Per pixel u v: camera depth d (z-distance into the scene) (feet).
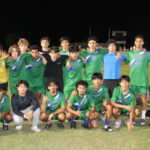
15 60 14.35
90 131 12.13
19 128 12.25
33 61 14.40
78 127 12.78
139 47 14.01
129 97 12.71
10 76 14.79
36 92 15.03
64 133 11.82
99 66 15.10
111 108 12.12
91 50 15.07
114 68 14.69
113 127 12.81
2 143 10.56
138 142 10.69
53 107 12.95
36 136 11.40
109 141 10.80
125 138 11.17
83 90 12.20
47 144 10.47
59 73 14.94
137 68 13.87
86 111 12.95
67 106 12.74
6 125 12.28
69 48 14.52
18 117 11.98
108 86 14.87
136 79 13.96
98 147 10.19
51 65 14.80
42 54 14.99
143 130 12.32
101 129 12.46
